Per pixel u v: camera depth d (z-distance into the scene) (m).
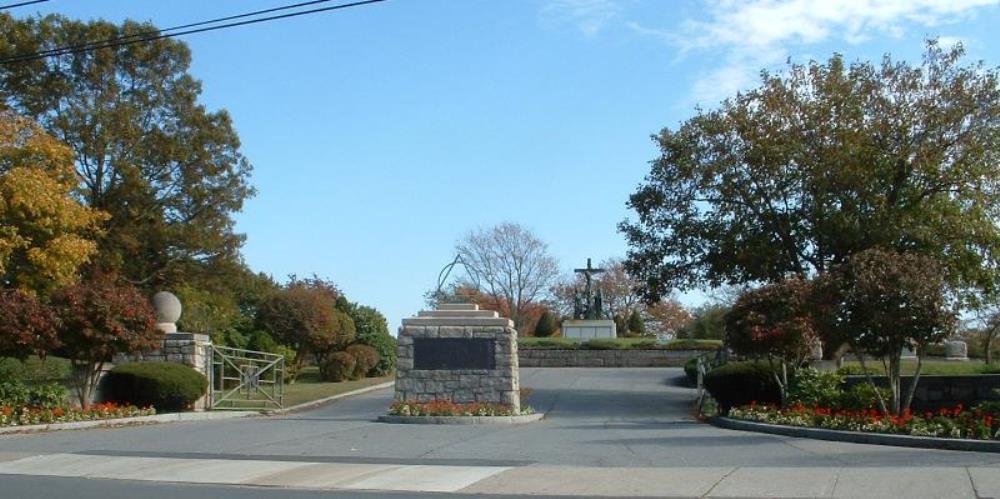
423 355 22.84
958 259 25.52
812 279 20.27
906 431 15.30
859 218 25.84
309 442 16.17
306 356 39.62
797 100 27.14
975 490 10.27
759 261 27.03
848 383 22.45
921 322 16.52
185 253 37.56
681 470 12.20
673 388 33.12
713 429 18.45
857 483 10.91
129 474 12.65
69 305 20.14
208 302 36.88
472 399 22.55
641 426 19.58
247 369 26.64
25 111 35.00
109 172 36.12
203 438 16.86
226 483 11.88
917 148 25.83
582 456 13.91
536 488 11.23
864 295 16.67
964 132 26.08
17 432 17.95
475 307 23.77
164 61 37.94
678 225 29.02
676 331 72.25
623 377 38.12
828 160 26.08
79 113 35.16
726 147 27.83
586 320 54.41
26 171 26.08
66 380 22.28
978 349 42.81
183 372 22.64
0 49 34.53
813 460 13.01
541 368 44.78
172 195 37.66
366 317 41.62
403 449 15.05
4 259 25.02
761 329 19.72
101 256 34.12
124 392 22.23
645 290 30.59
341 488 11.45
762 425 17.67
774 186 27.47
